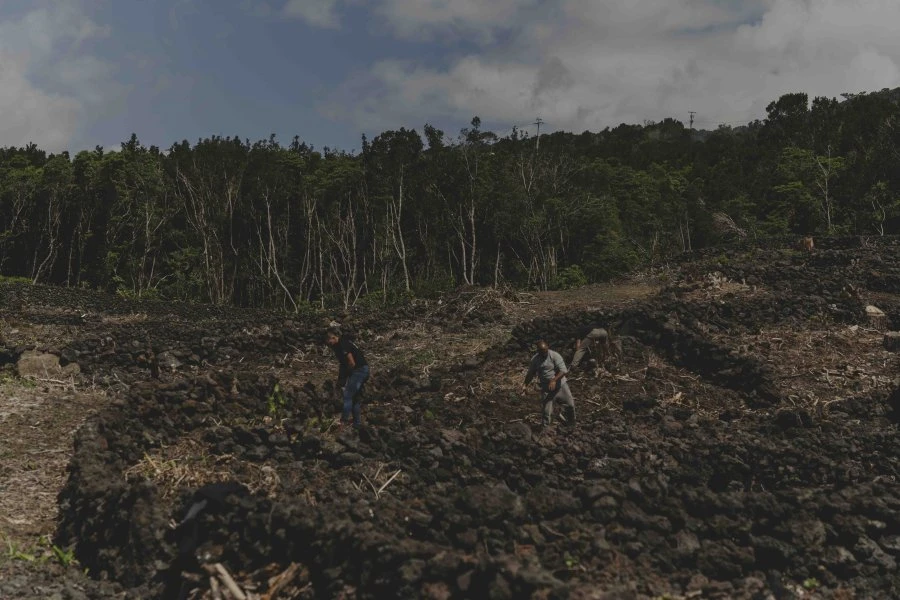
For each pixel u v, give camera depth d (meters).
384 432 9.23
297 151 74.06
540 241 55.97
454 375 14.06
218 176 60.97
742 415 11.68
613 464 8.72
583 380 13.72
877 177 59.16
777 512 7.26
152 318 24.69
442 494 8.01
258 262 58.62
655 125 145.12
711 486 9.10
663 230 63.66
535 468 8.92
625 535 6.69
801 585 6.76
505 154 62.91
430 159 58.16
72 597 6.61
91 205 60.09
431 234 57.78
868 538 7.36
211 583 6.24
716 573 6.51
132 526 6.83
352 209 60.09
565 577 6.11
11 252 59.56
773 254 29.98
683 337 14.95
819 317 17.83
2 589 6.72
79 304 27.08
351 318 19.36
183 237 61.38
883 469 9.43
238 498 6.90
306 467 8.59
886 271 23.30
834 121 86.38
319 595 6.07
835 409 11.98
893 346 15.59
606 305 20.92
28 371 13.77
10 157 67.50
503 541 6.41
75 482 8.11
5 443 10.43
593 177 60.94
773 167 78.31
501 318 19.19
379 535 6.07
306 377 14.69
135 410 9.99
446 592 5.60
